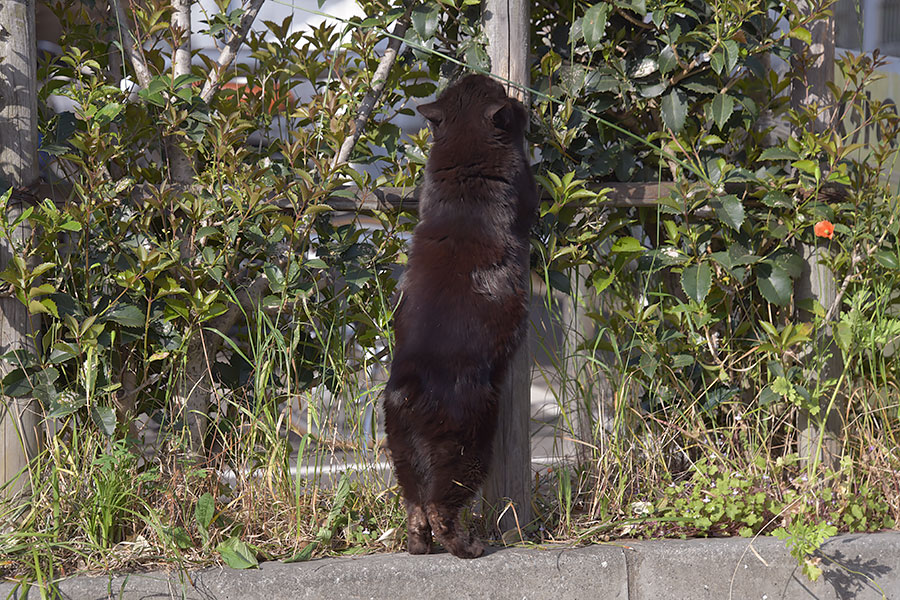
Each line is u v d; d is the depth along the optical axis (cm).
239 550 475
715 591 503
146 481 502
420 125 763
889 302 623
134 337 526
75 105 527
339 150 552
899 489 579
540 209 562
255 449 552
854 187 596
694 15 554
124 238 532
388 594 467
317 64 610
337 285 579
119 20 543
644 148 624
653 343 582
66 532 487
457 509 489
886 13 727
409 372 493
